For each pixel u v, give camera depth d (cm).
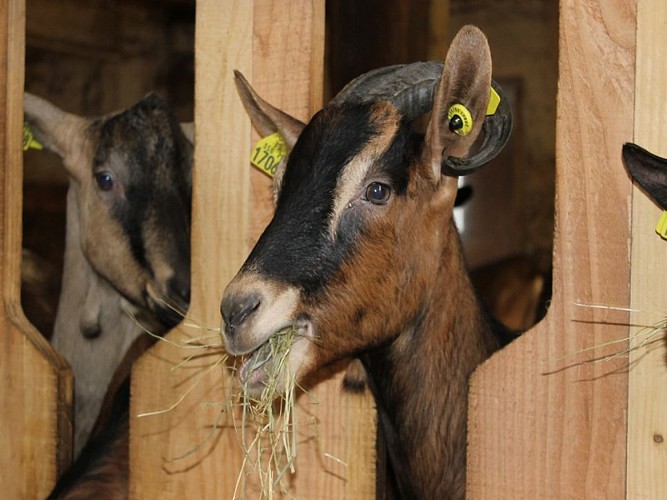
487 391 137
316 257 133
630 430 131
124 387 168
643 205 130
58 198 309
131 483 152
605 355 132
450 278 143
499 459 136
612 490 132
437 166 138
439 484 146
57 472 157
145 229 194
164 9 333
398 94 137
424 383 144
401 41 231
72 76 321
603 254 132
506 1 387
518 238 384
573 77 133
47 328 240
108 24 317
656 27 130
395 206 137
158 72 337
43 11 294
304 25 144
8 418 158
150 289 193
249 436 146
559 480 134
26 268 252
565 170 133
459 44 132
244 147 147
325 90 256
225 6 147
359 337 137
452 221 144
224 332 131
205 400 148
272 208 146
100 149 198
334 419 144
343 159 135
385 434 149
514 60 387
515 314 269
